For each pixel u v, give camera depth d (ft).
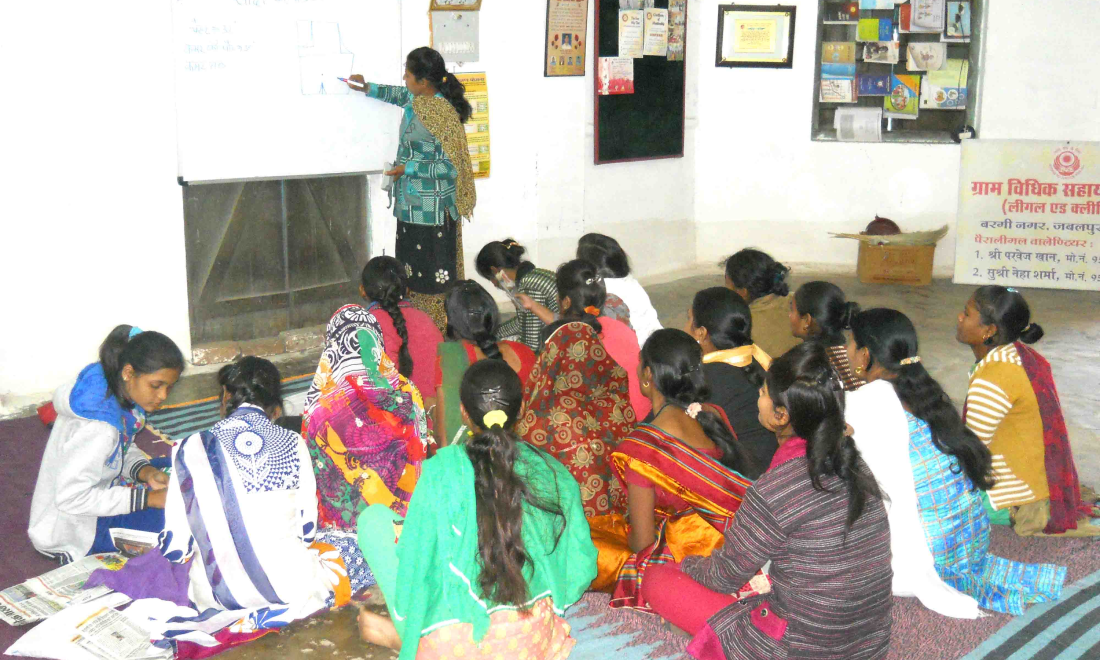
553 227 22.72
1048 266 24.45
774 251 27.22
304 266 18.53
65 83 15.05
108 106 15.52
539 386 10.11
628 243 25.04
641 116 24.57
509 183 21.85
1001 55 24.66
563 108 22.33
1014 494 11.15
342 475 10.28
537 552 7.56
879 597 7.82
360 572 9.82
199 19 15.89
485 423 7.50
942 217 25.62
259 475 8.86
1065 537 11.29
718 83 26.48
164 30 15.88
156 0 15.71
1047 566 10.03
